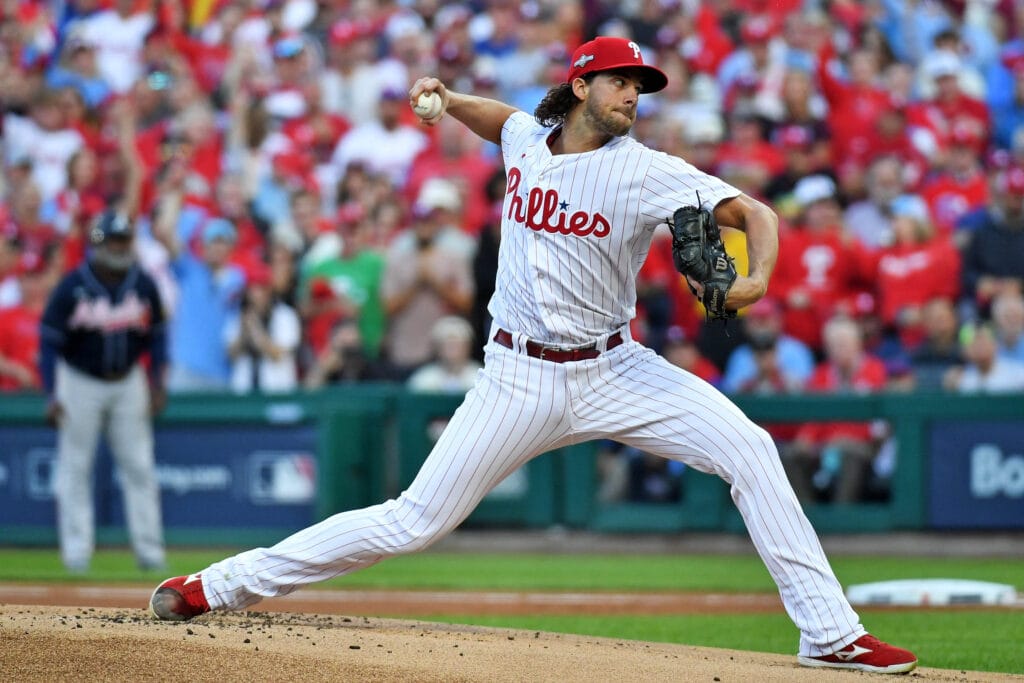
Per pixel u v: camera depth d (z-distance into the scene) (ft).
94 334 107.34
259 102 171.53
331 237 155.02
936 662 64.28
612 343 55.67
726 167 150.00
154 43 187.93
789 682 48.47
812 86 161.99
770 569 55.31
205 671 46.39
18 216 170.40
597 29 176.65
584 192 53.72
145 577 106.32
